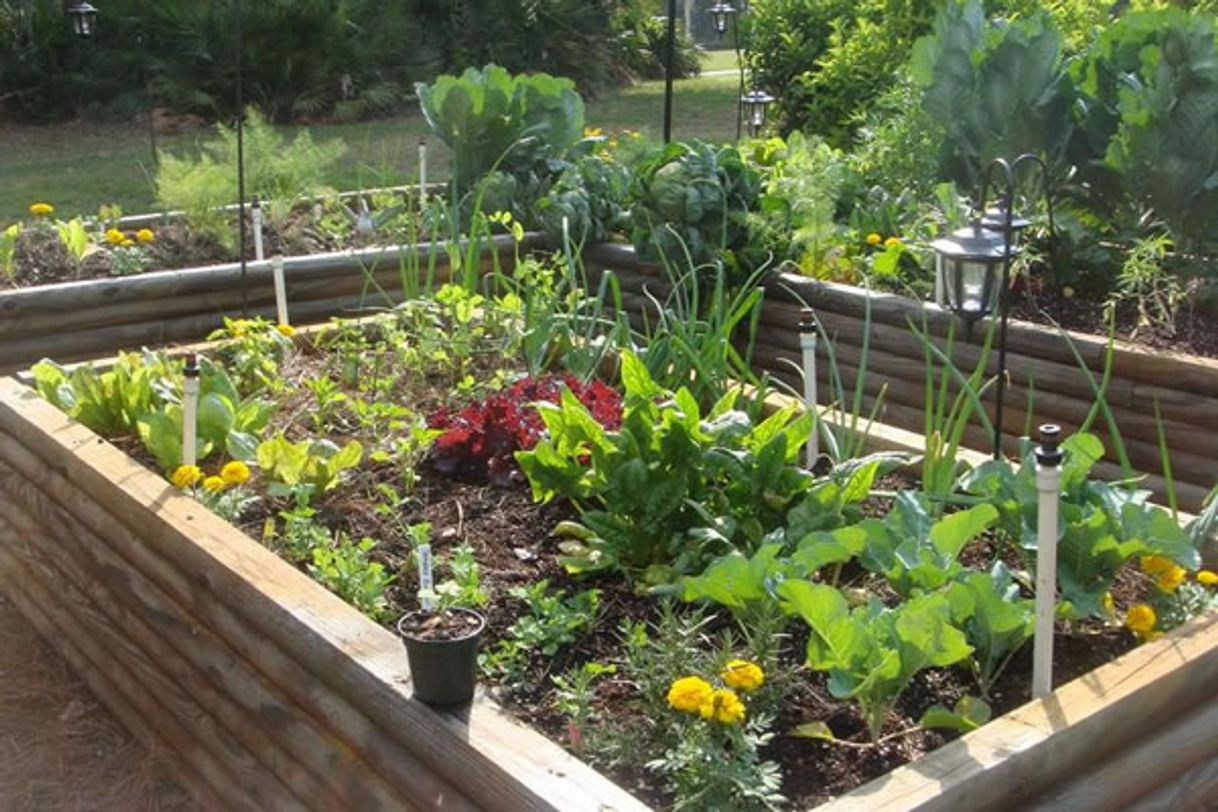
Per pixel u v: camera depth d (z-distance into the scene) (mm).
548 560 3562
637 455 3459
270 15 14852
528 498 3916
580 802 2320
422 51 16203
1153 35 5668
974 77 5875
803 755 2703
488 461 4066
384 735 2768
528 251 6676
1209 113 5223
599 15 18109
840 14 9094
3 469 4555
